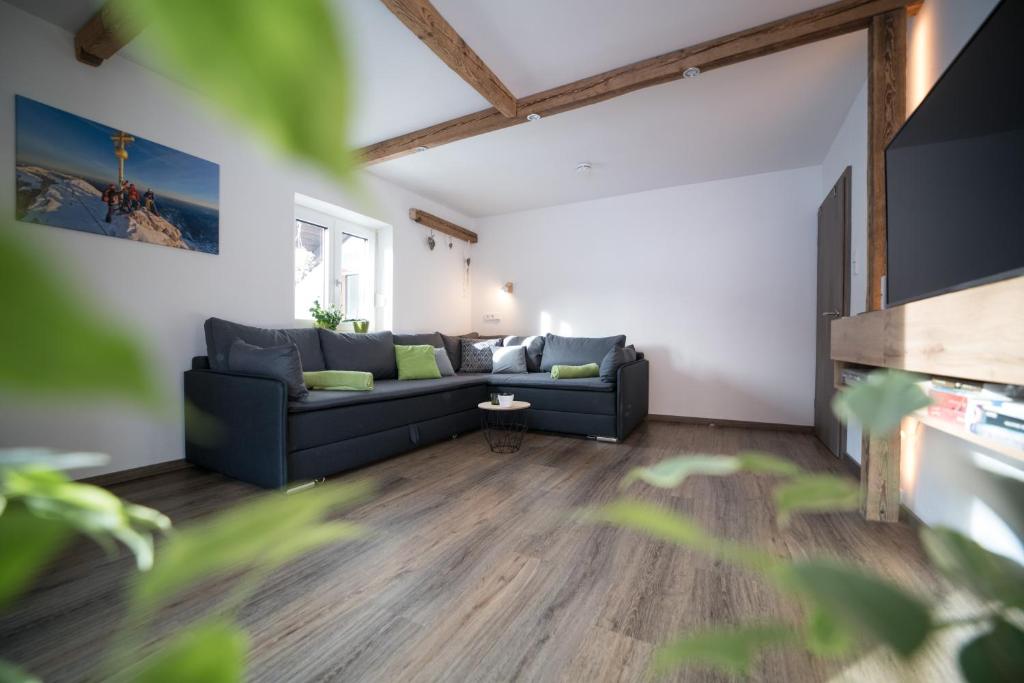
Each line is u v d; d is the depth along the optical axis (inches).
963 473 64.3
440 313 200.5
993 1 60.6
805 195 157.2
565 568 64.5
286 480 91.0
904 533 73.6
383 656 48.4
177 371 105.7
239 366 100.3
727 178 168.2
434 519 80.1
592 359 172.1
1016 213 38.3
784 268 159.9
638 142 139.3
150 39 4.8
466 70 94.0
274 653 48.7
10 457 7.3
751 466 8.1
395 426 117.7
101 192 93.4
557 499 89.2
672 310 176.6
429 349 163.8
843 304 118.1
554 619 53.9
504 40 93.5
